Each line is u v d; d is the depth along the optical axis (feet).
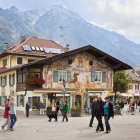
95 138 42.01
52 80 122.11
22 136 46.32
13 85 132.98
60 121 77.66
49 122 75.15
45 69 120.57
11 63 160.15
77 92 128.26
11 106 54.34
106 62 136.87
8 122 56.08
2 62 172.76
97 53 131.54
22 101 122.01
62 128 57.00
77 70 128.98
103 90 133.80
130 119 80.64
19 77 127.34
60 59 124.57
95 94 132.26
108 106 48.73
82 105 129.29
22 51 167.43
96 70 133.90
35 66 118.52
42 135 46.96
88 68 132.05
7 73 143.95
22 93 120.57
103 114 49.96
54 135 46.62
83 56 131.03
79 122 71.46
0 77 156.56
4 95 147.64
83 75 130.41
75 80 128.16
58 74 123.95
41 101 114.73
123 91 217.77
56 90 121.49
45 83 120.26
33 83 116.88
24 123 73.00
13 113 54.24
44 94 119.34
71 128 56.59
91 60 132.98
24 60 164.35
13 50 167.43
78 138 42.42
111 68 138.10
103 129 51.21
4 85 148.25
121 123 66.80
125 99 253.24
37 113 117.39
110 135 45.09
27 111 104.63
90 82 132.05
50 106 78.64
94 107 54.65
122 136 43.83
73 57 128.16
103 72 135.74
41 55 168.25
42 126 62.44
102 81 135.23
